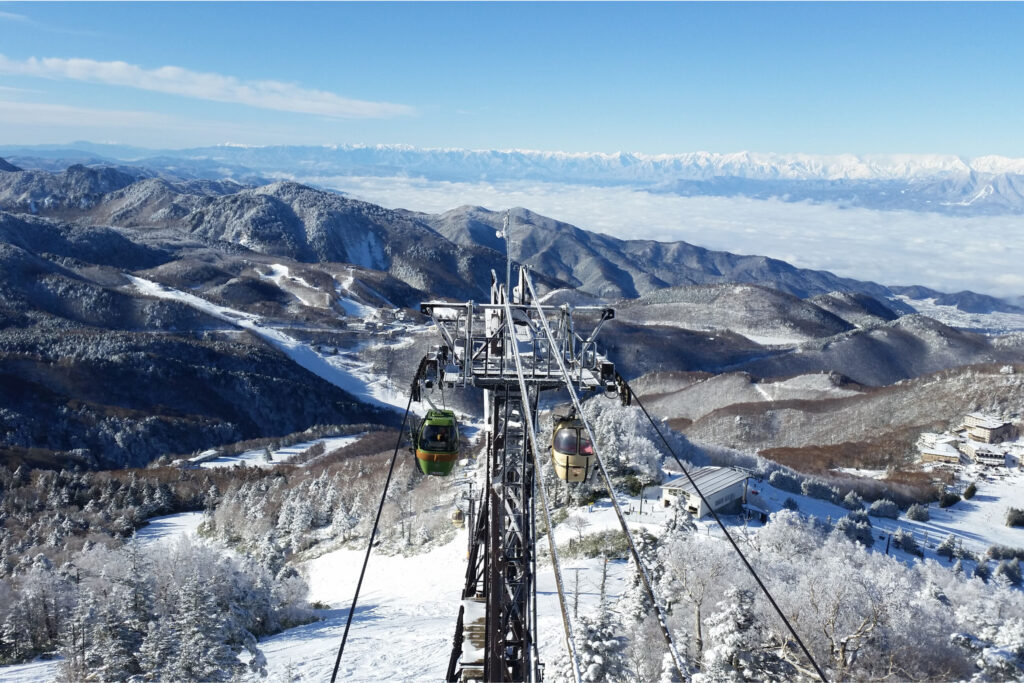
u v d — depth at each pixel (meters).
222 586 66.44
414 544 95.69
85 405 197.38
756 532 72.94
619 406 119.38
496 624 13.09
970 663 48.03
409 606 73.75
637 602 51.69
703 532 69.75
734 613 43.38
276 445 197.38
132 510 132.12
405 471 126.75
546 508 10.29
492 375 14.20
